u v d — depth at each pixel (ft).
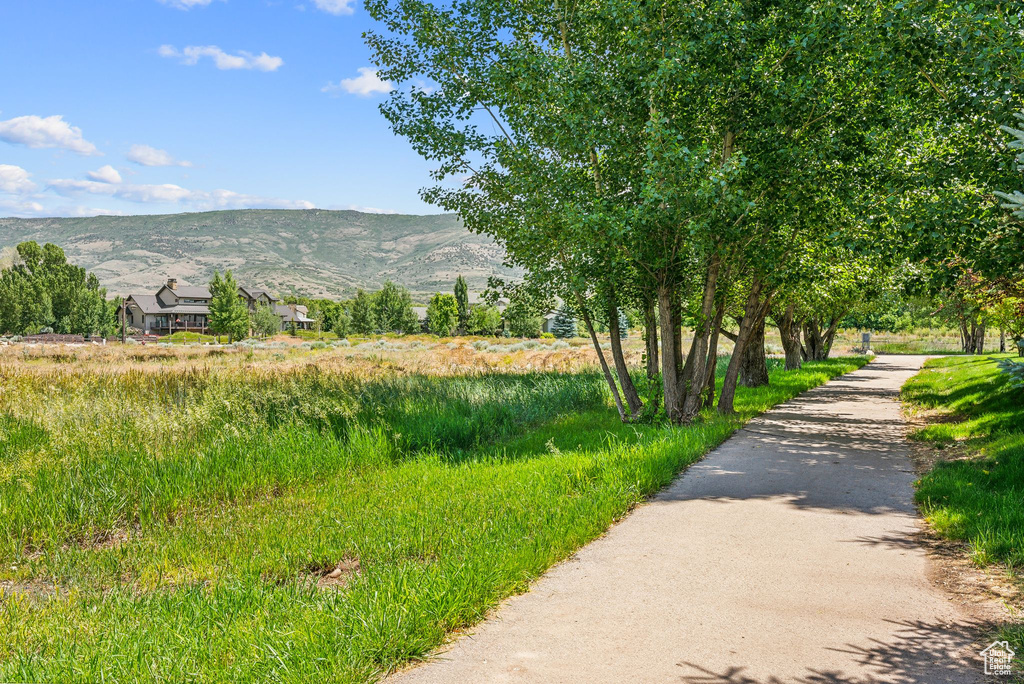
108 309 325.42
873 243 36.11
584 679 11.80
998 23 28.55
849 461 32.30
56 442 31.73
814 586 16.34
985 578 16.71
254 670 11.74
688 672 12.01
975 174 31.86
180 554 19.77
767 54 42.65
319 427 36.11
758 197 42.96
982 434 36.01
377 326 361.30
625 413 46.83
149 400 40.78
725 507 24.02
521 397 50.06
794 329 98.73
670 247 43.32
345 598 14.85
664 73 38.55
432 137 44.91
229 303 312.09
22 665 12.01
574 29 44.86
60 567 19.10
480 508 22.50
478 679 11.88
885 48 34.47
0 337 240.32
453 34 45.09
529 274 46.62
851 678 11.78
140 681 11.46
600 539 20.48
